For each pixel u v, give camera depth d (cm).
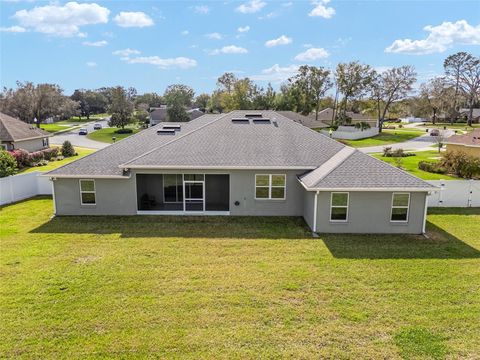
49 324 950
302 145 2064
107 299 1076
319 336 909
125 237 1606
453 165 2889
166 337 900
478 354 847
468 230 1733
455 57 8538
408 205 1664
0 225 1770
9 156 2508
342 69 7062
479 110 10075
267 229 1728
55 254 1409
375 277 1230
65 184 1912
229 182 1956
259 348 863
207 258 1383
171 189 2158
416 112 9919
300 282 1191
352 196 1653
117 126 7788
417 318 988
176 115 7419
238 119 2302
